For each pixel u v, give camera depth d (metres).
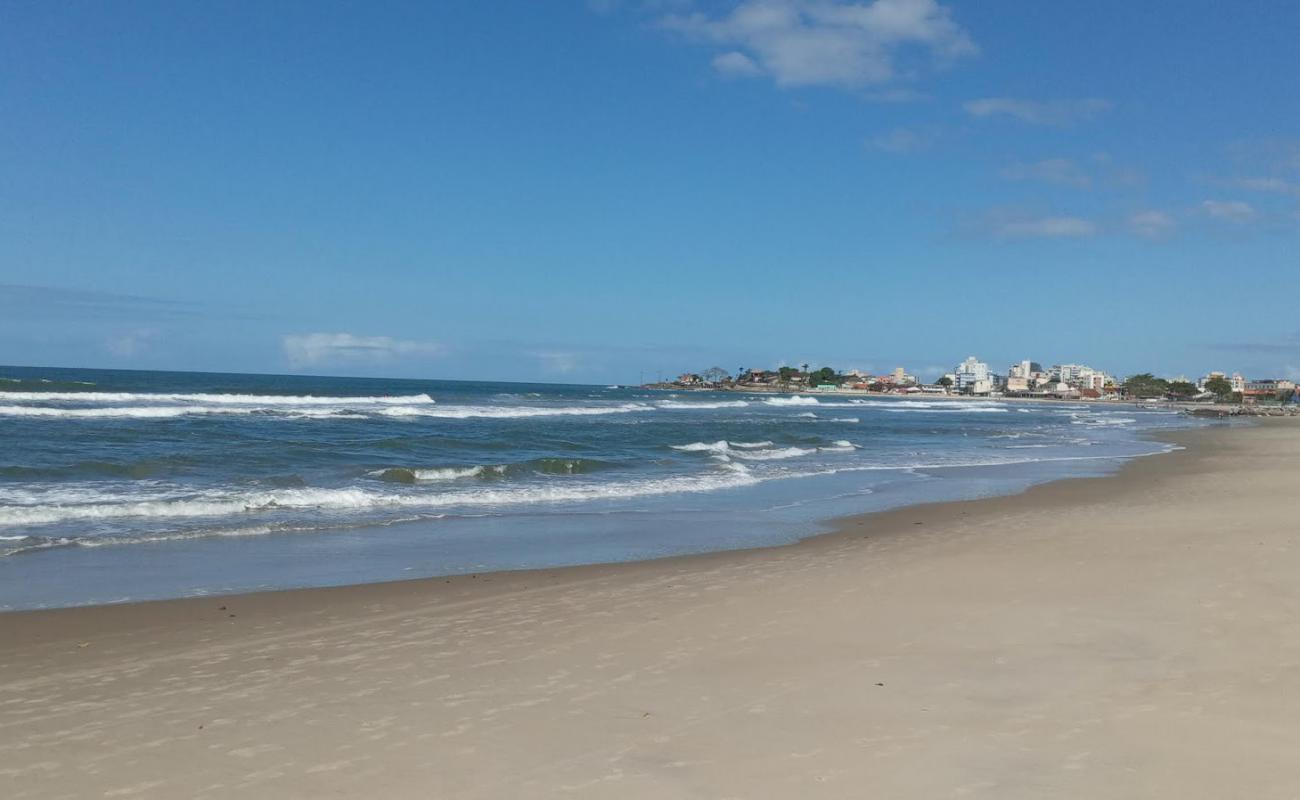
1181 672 6.01
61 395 43.97
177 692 6.04
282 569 10.96
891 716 5.31
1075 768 4.50
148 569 10.78
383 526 14.52
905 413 85.12
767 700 5.66
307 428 34.06
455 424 39.94
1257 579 8.98
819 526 14.90
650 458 27.59
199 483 18.20
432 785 4.46
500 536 13.80
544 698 5.79
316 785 4.47
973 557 11.09
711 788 4.36
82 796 4.37
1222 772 4.42
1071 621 7.51
